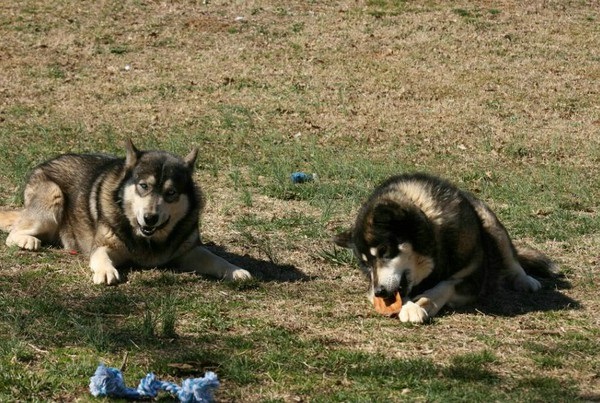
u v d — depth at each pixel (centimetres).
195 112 2027
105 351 825
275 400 733
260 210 1380
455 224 982
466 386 776
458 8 2831
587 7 2897
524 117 2086
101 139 1811
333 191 1459
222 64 2375
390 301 955
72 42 2473
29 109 2009
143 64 2361
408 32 2633
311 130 1938
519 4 2886
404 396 750
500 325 949
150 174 1063
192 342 860
